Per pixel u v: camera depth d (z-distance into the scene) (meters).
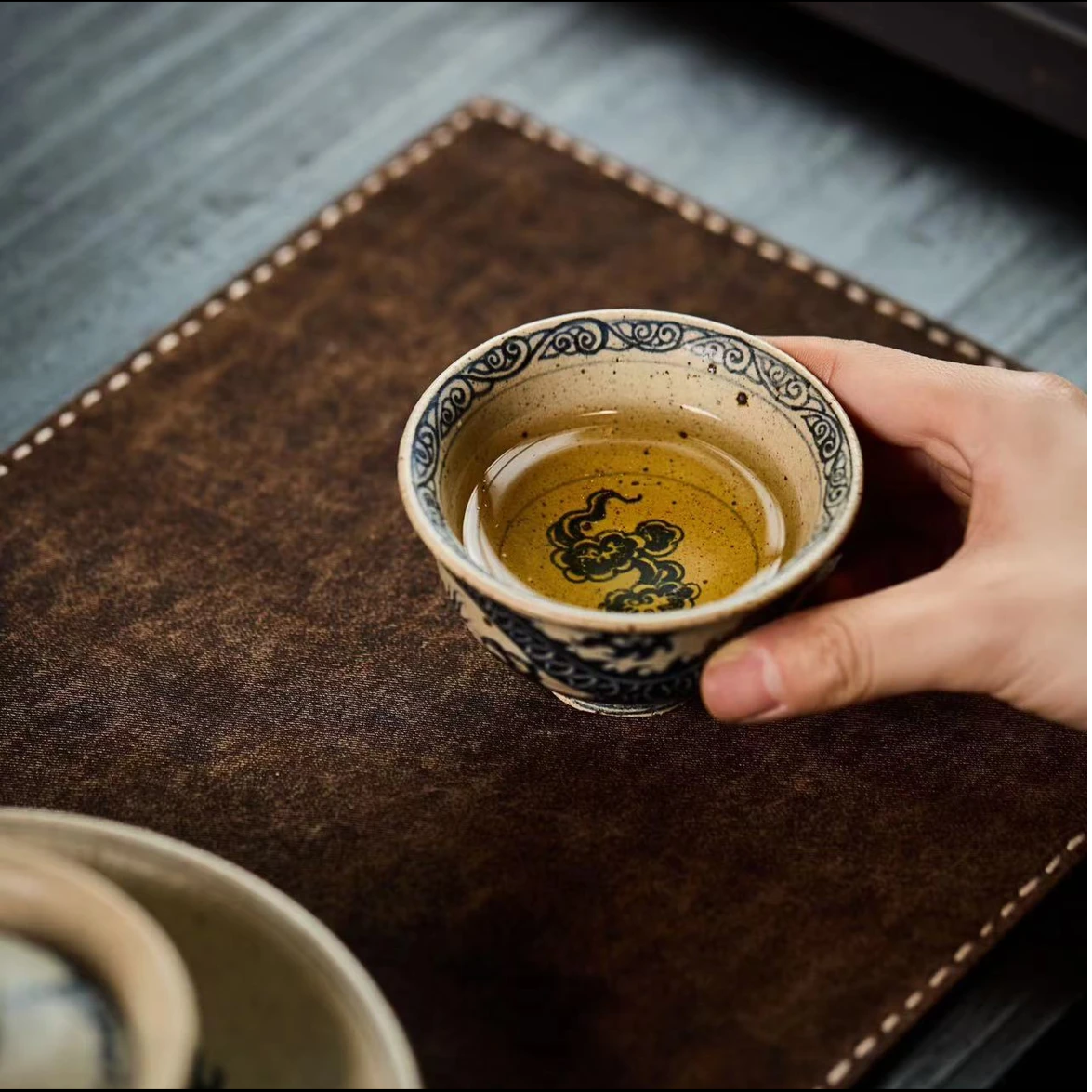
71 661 0.54
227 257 0.70
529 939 0.50
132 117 0.75
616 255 0.64
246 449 0.58
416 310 0.62
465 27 0.81
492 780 0.52
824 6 0.75
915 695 0.53
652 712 0.53
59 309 0.68
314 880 0.50
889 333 0.62
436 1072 0.48
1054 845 0.51
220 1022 0.46
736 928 0.50
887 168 0.75
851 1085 0.48
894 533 0.56
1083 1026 0.56
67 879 0.46
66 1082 0.45
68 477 0.58
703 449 0.53
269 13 0.81
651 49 0.81
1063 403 0.52
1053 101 0.71
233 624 0.54
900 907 0.50
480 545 0.51
